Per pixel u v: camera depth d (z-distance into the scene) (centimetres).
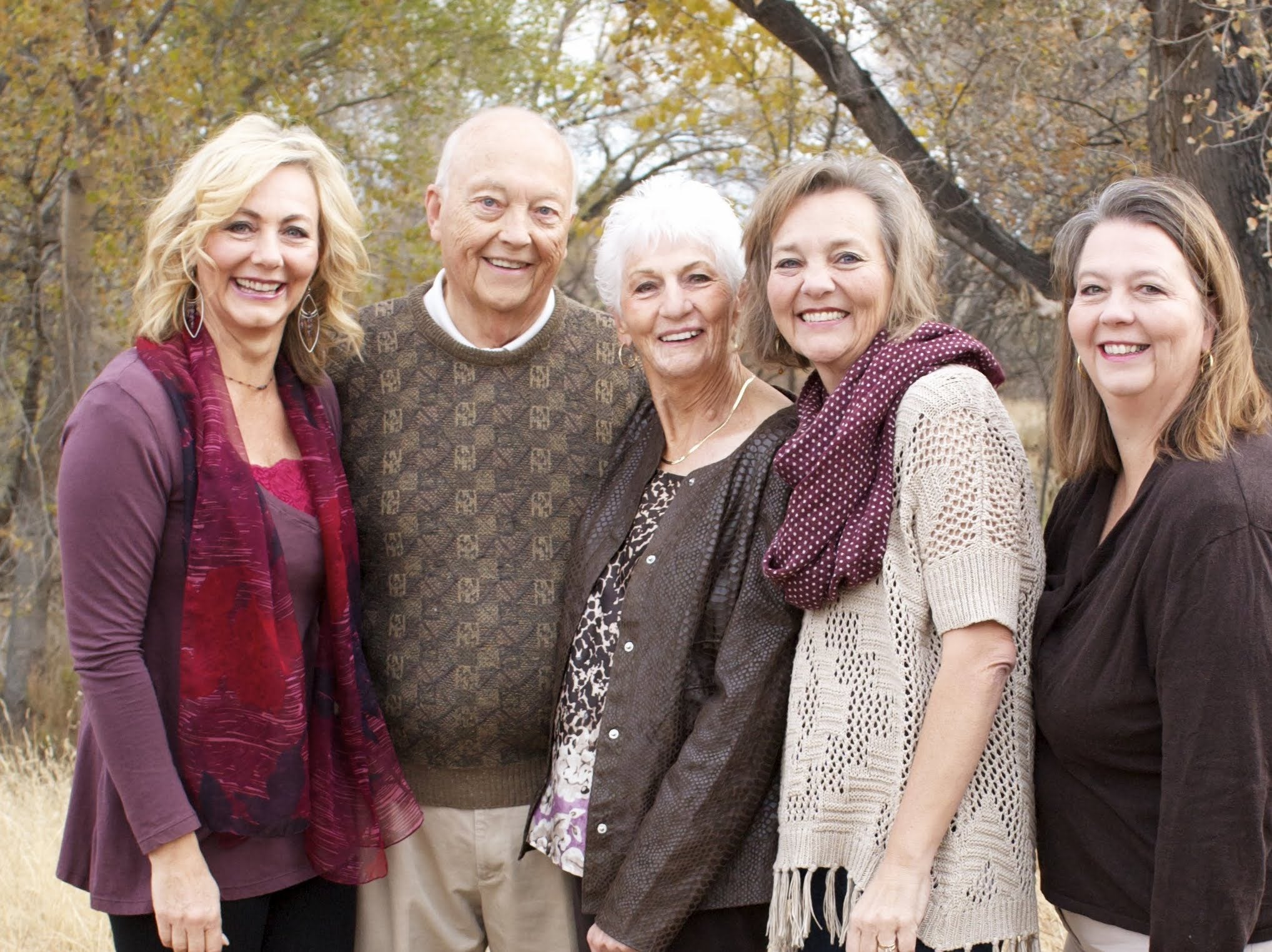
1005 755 196
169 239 219
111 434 203
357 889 247
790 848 205
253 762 211
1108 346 188
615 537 235
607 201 906
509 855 248
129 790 202
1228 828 165
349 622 229
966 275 775
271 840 220
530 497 255
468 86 759
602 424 262
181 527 210
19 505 741
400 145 759
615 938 211
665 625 218
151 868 208
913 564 193
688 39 731
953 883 191
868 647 200
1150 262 183
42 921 392
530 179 249
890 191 211
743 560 217
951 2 638
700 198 228
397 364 258
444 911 253
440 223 260
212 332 222
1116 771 185
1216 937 166
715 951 217
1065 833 193
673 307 225
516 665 247
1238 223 510
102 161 668
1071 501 209
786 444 207
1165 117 525
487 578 250
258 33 705
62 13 633
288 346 237
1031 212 676
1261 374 489
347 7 712
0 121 680
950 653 188
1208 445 177
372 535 253
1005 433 193
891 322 211
